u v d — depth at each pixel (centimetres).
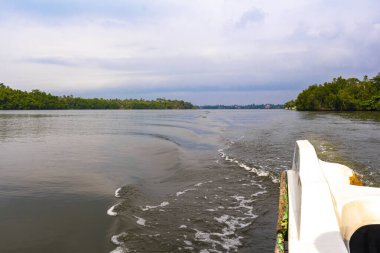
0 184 963
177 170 1163
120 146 1830
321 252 240
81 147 1781
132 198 832
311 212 278
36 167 1212
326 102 10356
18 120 5284
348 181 417
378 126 3045
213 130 3030
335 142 1755
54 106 18612
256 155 1407
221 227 650
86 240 596
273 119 5316
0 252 553
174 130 3084
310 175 330
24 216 711
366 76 10425
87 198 834
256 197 830
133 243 583
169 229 640
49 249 565
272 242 586
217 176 1052
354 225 330
